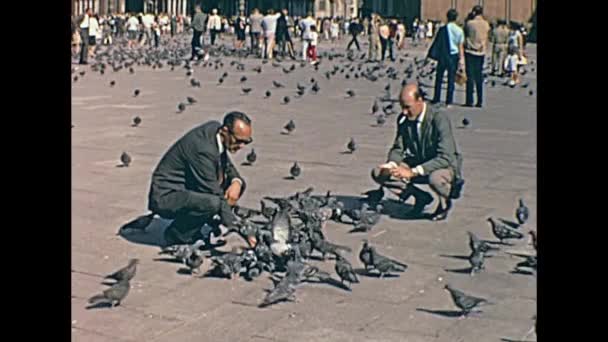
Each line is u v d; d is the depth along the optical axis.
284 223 7.86
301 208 8.64
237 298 6.89
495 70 32.91
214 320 6.38
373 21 41.84
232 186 8.58
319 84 27.73
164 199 8.22
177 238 8.30
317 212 8.62
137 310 6.55
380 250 8.31
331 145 14.83
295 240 7.81
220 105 21.03
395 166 9.62
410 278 7.42
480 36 21.47
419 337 6.05
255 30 43.56
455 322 6.36
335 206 9.40
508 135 16.45
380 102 22.20
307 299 6.86
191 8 83.19
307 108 20.69
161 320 6.36
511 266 7.80
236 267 7.40
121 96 23.00
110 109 19.92
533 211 10.01
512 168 12.80
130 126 16.94
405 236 8.85
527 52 46.91
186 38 66.88
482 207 10.23
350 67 34.62
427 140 9.73
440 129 9.65
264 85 27.06
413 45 61.00
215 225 8.45
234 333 6.12
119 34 62.41
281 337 6.05
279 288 6.81
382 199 10.27
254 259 7.47
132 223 8.79
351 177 11.91
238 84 27.31
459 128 17.44
